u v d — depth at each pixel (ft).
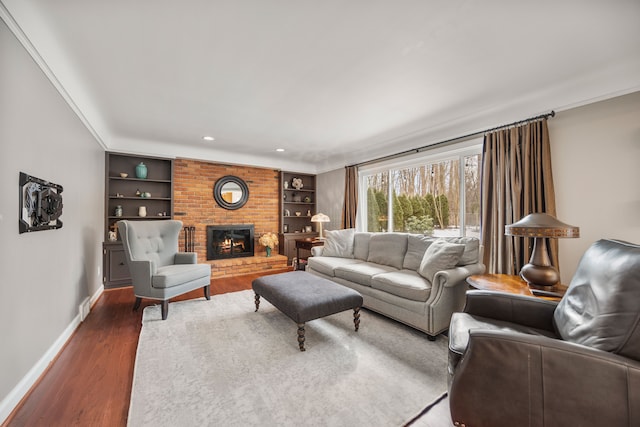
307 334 7.77
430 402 4.89
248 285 13.46
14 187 4.80
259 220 18.38
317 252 14.02
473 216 10.87
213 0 4.79
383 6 4.91
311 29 5.57
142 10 5.02
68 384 5.41
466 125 10.56
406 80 7.66
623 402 2.99
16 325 4.83
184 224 15.60
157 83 7.87
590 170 7.68
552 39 5.82
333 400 4.93
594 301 3.93
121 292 11.92
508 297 5.50
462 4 4.85
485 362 3.56
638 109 6.89
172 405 4.76
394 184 14.61
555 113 8.32
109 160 13.52
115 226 13.44
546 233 6.11
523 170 8.77
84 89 8.17
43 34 5.48
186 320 8.77
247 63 6.84
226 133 12.66
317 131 12.27
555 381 3.24
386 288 8.78
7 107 4.59
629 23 5.29
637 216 6.92
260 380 5.52
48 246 6.23
